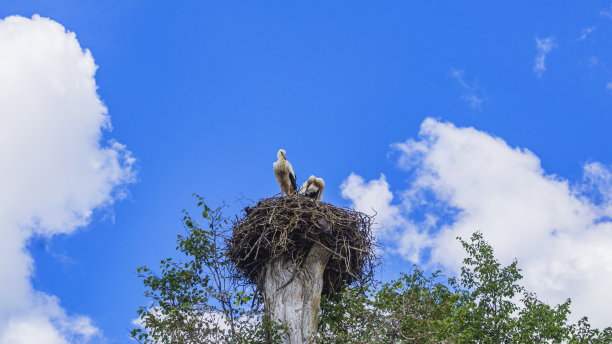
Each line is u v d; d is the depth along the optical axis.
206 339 14.85
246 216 17.11
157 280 16.45
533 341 19.41
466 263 21.97
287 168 20.83
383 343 14.36
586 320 20.45
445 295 17.58
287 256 16.75
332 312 16.98
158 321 15.05
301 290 16.36
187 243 16.91
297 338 15.71
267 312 15.85
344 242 16.52
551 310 20.16
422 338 14.99
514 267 21.47
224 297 15.93
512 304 20.83
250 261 17.16
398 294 15.80
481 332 19.41
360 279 16.91
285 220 16.56
